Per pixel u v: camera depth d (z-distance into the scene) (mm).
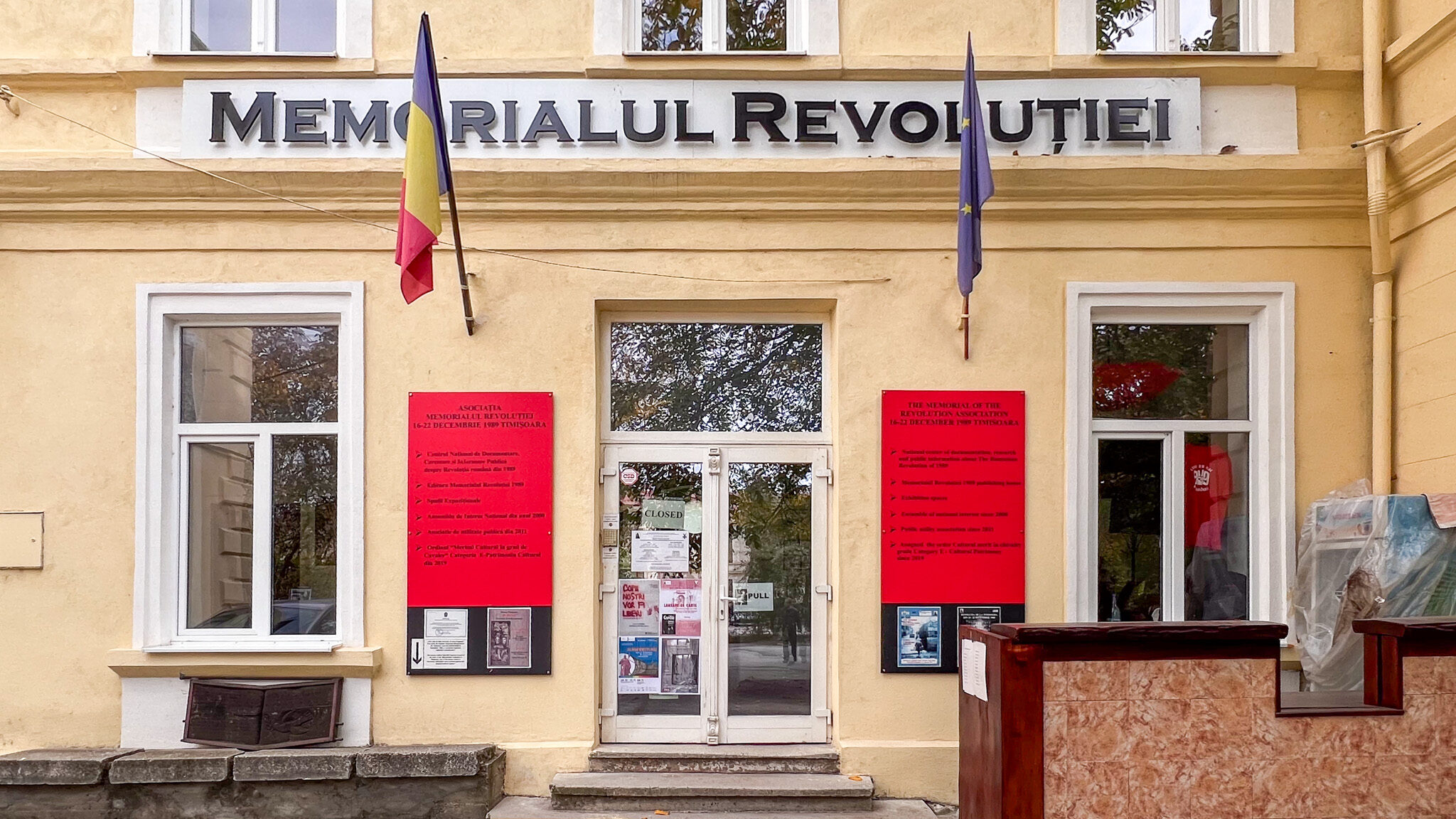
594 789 5441
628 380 6133
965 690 4789
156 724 5723
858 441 5875
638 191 5871
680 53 5938
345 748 5641
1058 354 5918
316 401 6031
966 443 5859
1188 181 5836
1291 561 5836
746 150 5945
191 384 6062
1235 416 6082
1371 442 5879
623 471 6082
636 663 6023
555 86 5938
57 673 5754
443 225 5926
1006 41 6012
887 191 5871
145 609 5770
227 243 5895
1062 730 4230
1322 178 5844
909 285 5930
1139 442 6066
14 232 5855
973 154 5449
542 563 5809
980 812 4539
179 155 5906
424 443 5836
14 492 5809
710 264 5945
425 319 5895
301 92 5934
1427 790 4355
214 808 5387
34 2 5988
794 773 5742
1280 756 4305
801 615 6066
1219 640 4285
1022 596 5809
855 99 5977
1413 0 5570
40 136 5957
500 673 5777
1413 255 5613
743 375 6141
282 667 5656
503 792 5699
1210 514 6039
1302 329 5914
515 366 5891
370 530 5824
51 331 5855
